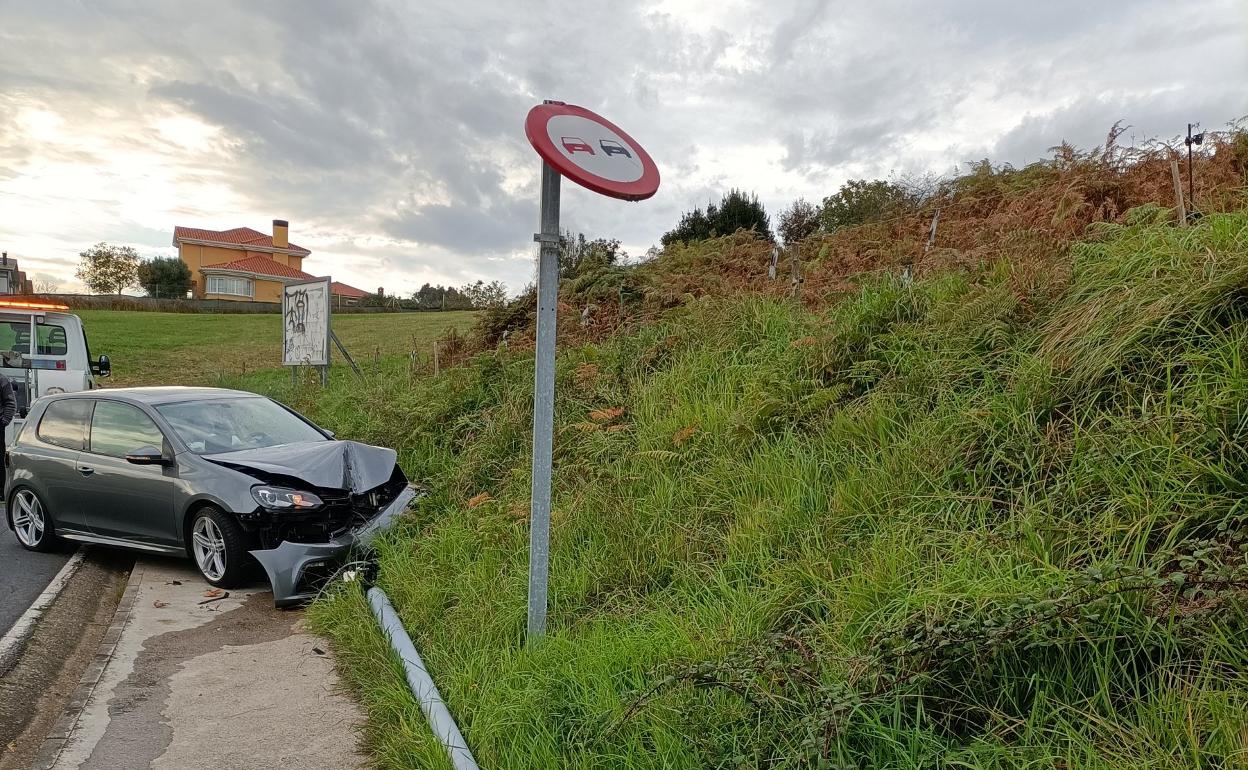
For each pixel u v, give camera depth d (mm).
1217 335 3621
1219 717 2172
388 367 18750
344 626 4820
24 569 6867
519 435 7500
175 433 6566
